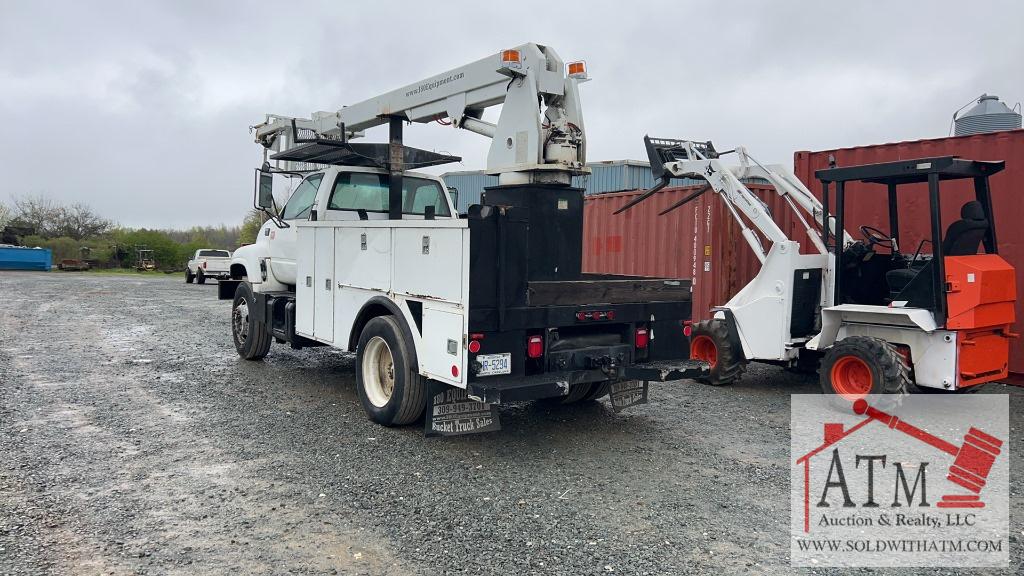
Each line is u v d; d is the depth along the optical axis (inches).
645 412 260.4
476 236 191.6
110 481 175.6
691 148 328.8
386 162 304.2
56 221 2171.5
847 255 285.7
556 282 205.9
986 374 255.6
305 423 234.7
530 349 202.1
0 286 912.3
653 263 442.9
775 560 137.9
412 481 180.5
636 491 175.5
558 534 148.6
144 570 129.0
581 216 238.4
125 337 437.1
